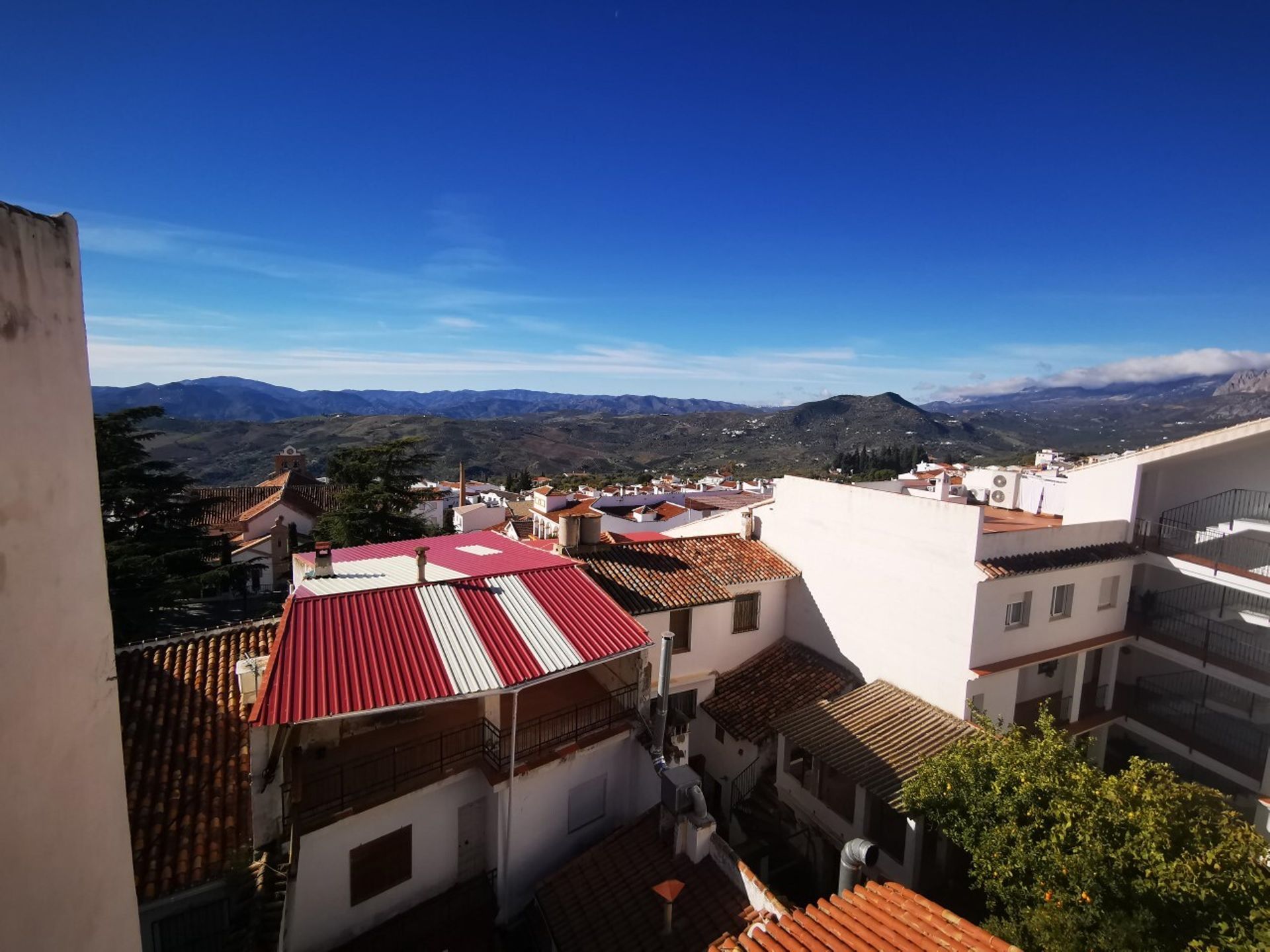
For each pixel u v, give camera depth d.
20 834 4.26
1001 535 17.39
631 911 12.45
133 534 31.95
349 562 18.05
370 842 12.63
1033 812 10.28
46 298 4.61
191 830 11.02
